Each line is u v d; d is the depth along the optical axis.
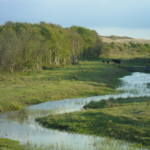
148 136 18.75
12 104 31.00
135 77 65.00
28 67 65.75
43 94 37.44
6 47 57.97
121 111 24.12
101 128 20.98
